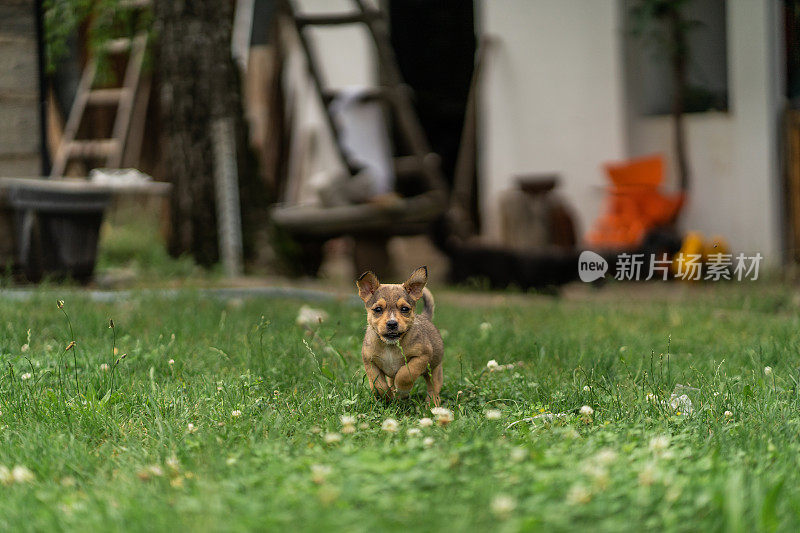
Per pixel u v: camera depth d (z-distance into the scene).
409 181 17.75
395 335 5.37
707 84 16.86
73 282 11.13
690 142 16.44
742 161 15.86
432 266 18.03
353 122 16.50
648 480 3.52
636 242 15.30
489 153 18.31
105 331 8.06
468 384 6.15
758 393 5.76
